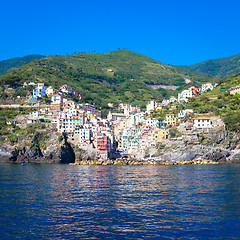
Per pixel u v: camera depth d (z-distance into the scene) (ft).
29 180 462.60
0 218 250.16
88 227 231.50
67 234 217.36
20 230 223.71
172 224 238.27
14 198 321.52
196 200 316.19
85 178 494.59
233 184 413.80
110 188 390.63
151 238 210.79
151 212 271.49
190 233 219.20
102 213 268.00
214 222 242.37
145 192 361.51
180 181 449.89
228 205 293.43
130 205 296.30
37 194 345.10
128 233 219.61
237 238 209.77
